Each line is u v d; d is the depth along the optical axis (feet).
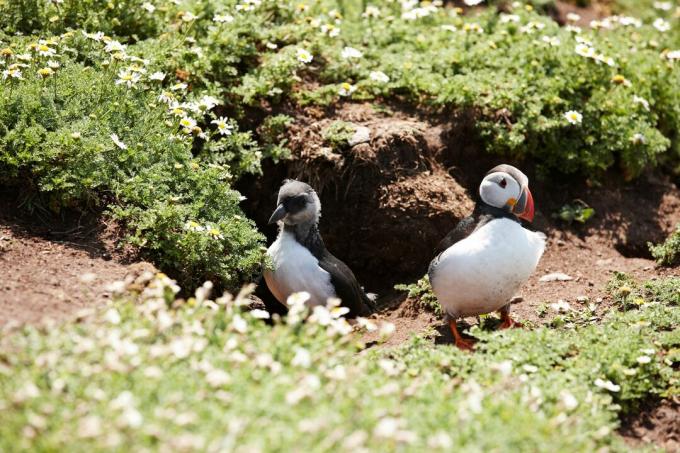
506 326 32.78
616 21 52.03
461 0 53.98
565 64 43.42
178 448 17.95
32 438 18.61
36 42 35.76
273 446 18.74
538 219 41.01
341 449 18.94
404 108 42.50
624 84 42.98
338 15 44.34
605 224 41.47
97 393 19.79
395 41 46.03
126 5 41.29
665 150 44.19
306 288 33.06
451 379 26.12
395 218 39.06
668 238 39.70
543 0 56.39
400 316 36.17
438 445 19.47
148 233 31.32
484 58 43.78
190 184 34.14
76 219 31.91
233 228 32.94
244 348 23.57
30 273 28.12
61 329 23.40
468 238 31.35
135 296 26.61
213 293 32.65
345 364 25.07
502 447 20.25
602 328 30.68
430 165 40.55
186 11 42.68
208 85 39.06
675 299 33.76
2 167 31.63
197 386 20.93
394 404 21.25
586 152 41.83
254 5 43.06
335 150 39.70
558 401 24.39
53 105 32.76
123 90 34.88
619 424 25.80
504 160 41.93
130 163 33.22
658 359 28.94
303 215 33.22
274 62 41.09
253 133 40.68
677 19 59.67
